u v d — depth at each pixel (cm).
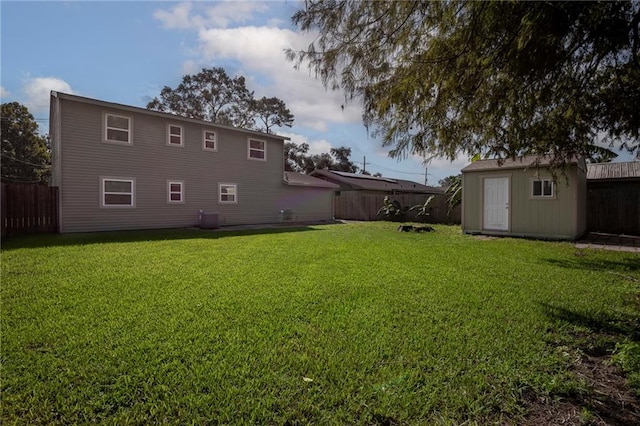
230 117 3170
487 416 179
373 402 188
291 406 184
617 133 413
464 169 1105
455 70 282
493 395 196
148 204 1256
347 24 273
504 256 659
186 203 1362
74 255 629
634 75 340
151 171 1262
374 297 380
